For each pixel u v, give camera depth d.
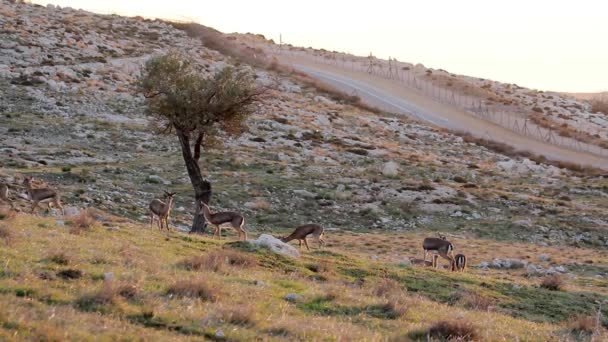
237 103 36.47
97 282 15.39
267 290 18.05
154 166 54.56
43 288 13.98
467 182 65.25
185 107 35.53
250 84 37.66
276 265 24.59
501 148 92.00
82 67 87.69
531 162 82.19
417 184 58.28
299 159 64.94
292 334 13.59
